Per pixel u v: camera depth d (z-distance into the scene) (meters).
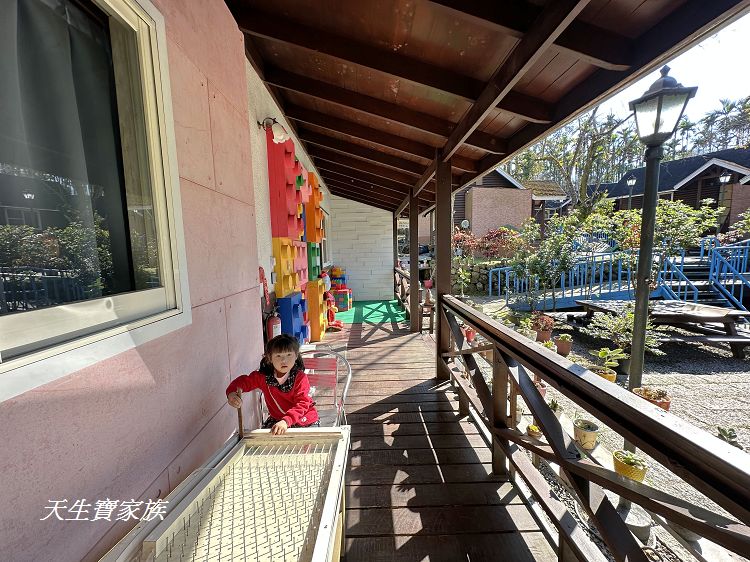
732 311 5.77
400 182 5.03
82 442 0.70
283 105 3.33
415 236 5.30
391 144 3.35
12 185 0.68
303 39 1.86
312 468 1.07
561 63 1.61
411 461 2.16
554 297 7.87
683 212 7.57
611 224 8.91
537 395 1.54
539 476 1.65
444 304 3.36
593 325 5.93
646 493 0.89
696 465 0.71
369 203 7.91
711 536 0.70
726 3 1.04
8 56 0.68
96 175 0.89
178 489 0.92
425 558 1.49
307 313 4.38
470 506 1.79
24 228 0.70
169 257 1.06
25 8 0.72
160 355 0.99
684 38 1.18
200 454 1.23
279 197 3.13
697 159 15.34
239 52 1.70
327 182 6.90
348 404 2.96
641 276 2.27
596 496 1.21
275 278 3.15
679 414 3.75
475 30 1.56
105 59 0.93
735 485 0.61
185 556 0.73
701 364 5.32
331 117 3.35
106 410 0.77
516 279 8.94
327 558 0.70
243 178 1.73
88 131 0.88
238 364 1.62
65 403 0.67
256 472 1.06
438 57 1.84
